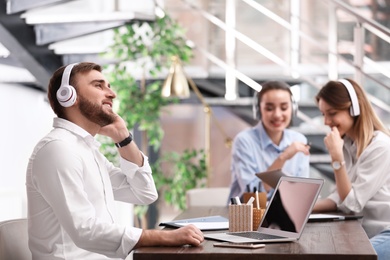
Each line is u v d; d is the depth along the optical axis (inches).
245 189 195.8
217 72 302.5
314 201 121.6
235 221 132.0
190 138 316.2
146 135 286.8
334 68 286.2
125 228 116.4
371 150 163.5
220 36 311.6
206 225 137.3
